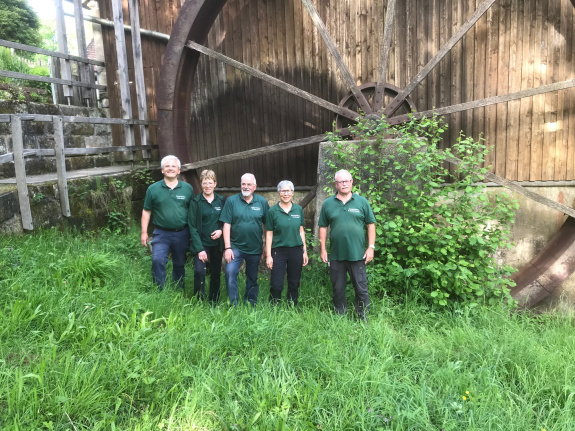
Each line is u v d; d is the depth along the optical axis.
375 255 5.24
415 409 2.61
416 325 4.30
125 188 6.38
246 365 2.90
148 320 3.45
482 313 4.53
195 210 4.51
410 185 5.07
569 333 4.48
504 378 3.18
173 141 6.58
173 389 2.55
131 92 7.77
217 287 4.79
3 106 6.03
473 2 6.10
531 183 6.15
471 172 5.18
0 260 3.81
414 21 6.37
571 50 5.82
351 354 3.23
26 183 4.64
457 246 4.82
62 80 7.24
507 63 6.09
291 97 6.99
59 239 4.79
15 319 2.95
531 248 6.28
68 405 2.28
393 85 6.38
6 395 2.30
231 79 7.23
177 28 6.28
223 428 2.36
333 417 2.49
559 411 2.81
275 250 4.42
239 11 7.04
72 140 7.17
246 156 6.43
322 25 6.01
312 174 7.06
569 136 5.96
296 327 3.75
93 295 3.56
